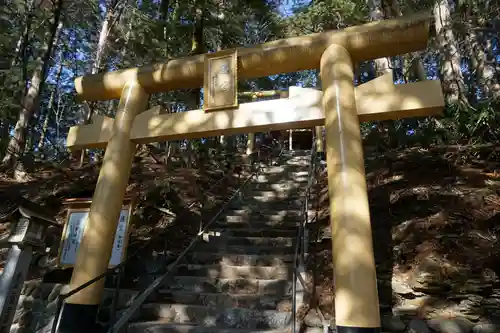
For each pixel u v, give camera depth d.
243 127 4.04
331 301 3.90
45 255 5.21
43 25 9.61
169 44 9.37
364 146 7.65
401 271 4.07
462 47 10.55
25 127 8.91
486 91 9.39
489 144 5.59
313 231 5.26
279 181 8.43
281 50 4.15
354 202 3.17
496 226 4.05
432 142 6.39
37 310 4.52
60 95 18.20
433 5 8.29
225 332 3.60
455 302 3.61
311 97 3.90
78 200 5.06
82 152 9.89
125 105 4.63
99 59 11.40
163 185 6.96
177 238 5.79
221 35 10.46
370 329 2.78
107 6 11.96
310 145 15.79
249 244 5.53
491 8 9.48
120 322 3.90
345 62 3.82
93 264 3.89
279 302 4.10
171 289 4.61
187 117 4.33
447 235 4.15
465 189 4.74
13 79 9.19
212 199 7.21
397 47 3.85
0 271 4.98
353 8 10.68
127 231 4.81
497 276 3.61
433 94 3.51
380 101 3.63
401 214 4.81
